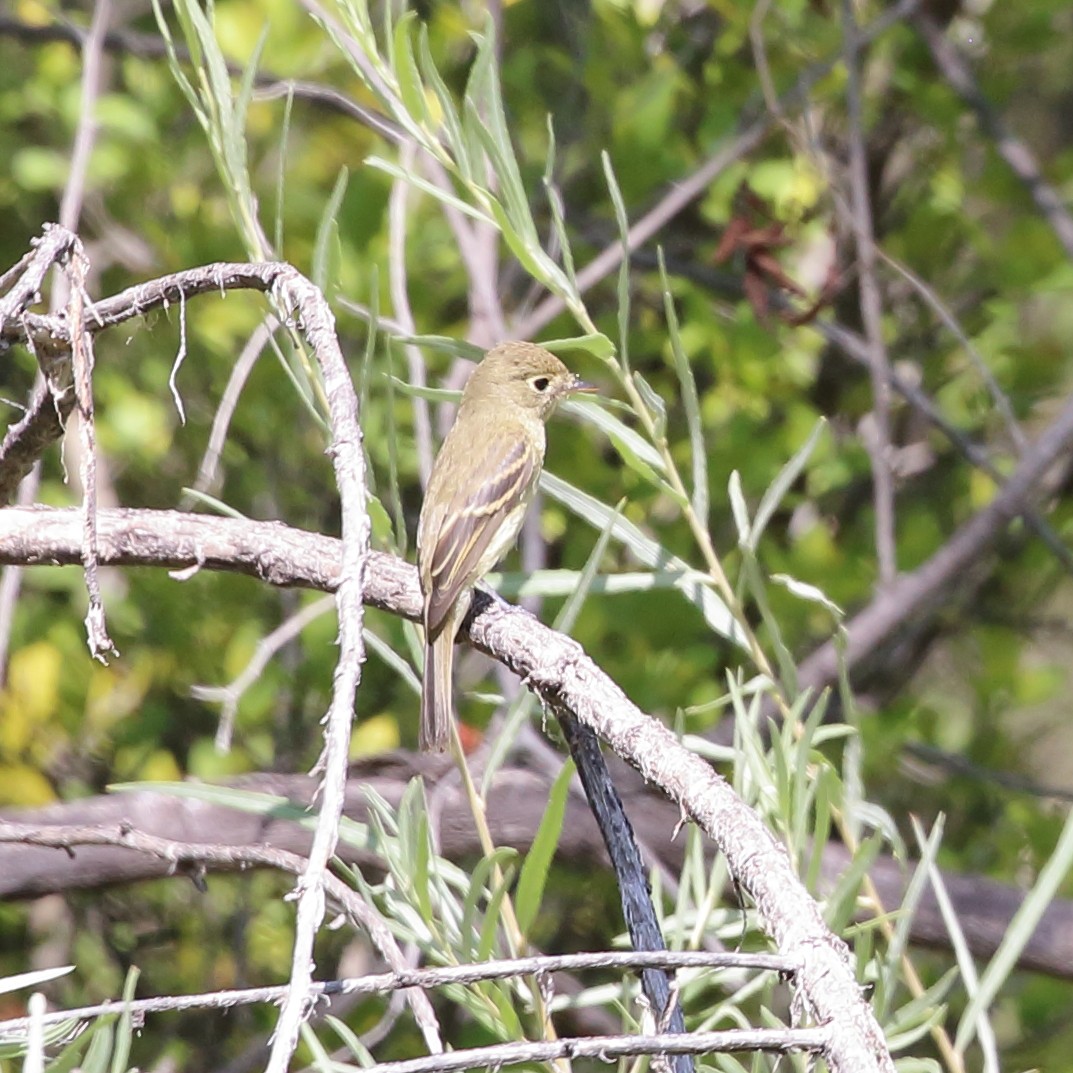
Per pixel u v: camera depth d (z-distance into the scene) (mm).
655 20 13875
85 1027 5066
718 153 13375
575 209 14562
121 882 9211
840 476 13445
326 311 5484
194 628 13266
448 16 12539
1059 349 14578
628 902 5570
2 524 6602
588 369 13492
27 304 5398
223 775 12445
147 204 13609
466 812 9172
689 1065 5176
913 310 14680
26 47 14594
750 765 6160
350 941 12812
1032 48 14273
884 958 6645
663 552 6949
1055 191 14273
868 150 14562
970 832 13906
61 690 12695
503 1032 5668
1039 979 11961
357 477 4820
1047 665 14539
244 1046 12922
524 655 6160
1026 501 11625
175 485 13945
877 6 14234
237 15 12695
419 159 12086
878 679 14391
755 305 11266
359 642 4395
